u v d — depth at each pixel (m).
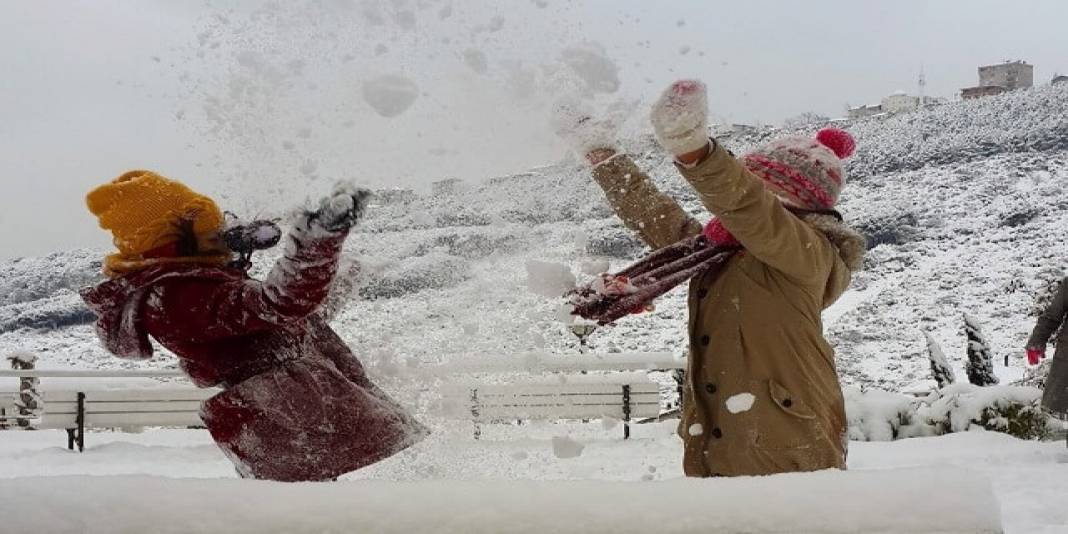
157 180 2.43
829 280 2.69
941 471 1.31
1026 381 10.66
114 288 2.38
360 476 2.52
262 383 2.29
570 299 2.56
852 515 1.24
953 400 7.93
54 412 7.70
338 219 1.94
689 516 1.24
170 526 1.23
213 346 2.33
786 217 2.43
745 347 2.54
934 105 46.66
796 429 2.49
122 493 1.26
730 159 2.31
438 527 1.23
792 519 1.24
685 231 2.80
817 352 2.57
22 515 1.23
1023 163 39.53
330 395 2.29
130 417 7.78
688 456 2.63
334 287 2.42
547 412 7.39
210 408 2.30
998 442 7.16
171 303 2.29
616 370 7.57
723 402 2.55
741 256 2.61
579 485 1.29
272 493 1.26
